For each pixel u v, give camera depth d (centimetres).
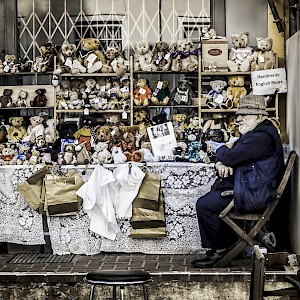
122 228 719
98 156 732
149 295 618
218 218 648
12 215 728
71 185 710
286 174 647
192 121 811
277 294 430
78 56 850
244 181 638
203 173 713
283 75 786
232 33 845
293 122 735
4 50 864
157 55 821
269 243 697
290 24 791
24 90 841
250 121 667
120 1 865
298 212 689
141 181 708
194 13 859
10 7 865
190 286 618
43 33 869
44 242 729
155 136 755
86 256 717
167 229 718
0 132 830
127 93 822
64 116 834
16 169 724
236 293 614
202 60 815
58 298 625
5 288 628
